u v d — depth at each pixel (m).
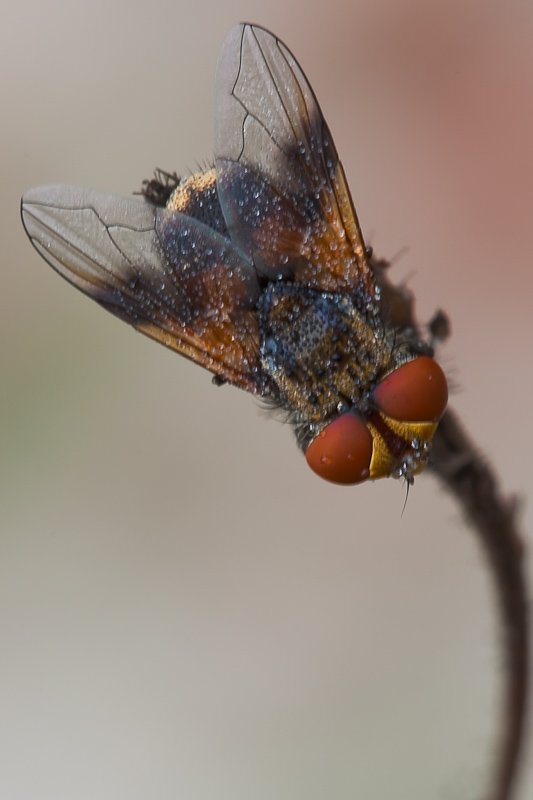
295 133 0.08
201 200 0.08
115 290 0.08
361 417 0.08
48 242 0.08
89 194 0.08
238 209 0.08
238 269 0.08
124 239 0.08
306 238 0.08
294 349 0.08
